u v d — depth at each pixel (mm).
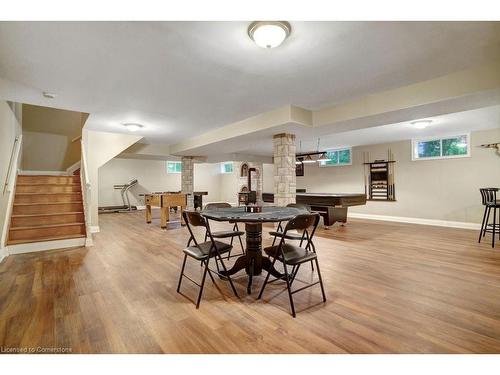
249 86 3387
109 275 2943
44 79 3080
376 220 7395
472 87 2902
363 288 2541
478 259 3494
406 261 3412
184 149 7312
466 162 6094
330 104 4176
